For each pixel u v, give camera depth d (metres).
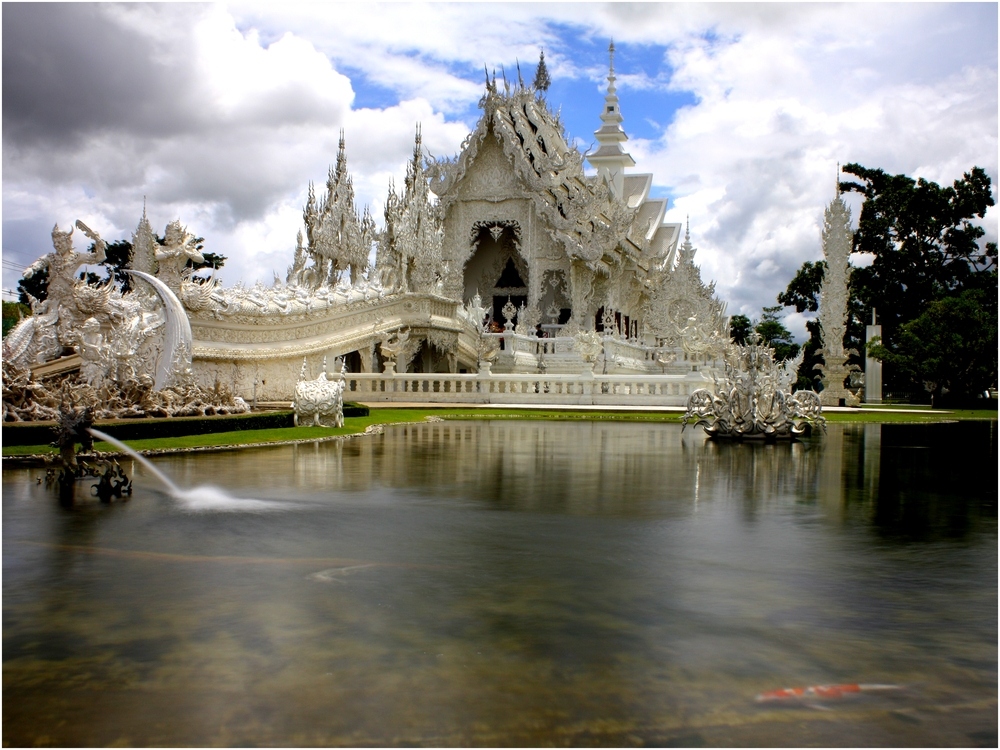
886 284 61.75
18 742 4.35
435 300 41.34
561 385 34.47
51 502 10.44
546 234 53.97
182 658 5.36
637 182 76.12
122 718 4.60
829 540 8.54
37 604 6.36
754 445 19.56
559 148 56.88
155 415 20.11
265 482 12.38
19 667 5.22
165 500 10.66
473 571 7.29
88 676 5.10
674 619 6.10
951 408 48.59
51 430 15.37
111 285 26.47
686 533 8.84
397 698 4.83
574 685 5.00
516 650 5.51
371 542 8.33
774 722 4.59
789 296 69.44
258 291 32.34
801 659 5.39
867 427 27.80
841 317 44.78
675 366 51.59
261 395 31.19
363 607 6.32
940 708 4.77
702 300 62.69
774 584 6.95
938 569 7.44
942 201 60.03
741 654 5.46
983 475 13.78
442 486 12.07
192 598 6.50
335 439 19.94
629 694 4.89
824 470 14.41
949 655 5.48
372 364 37.06
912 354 49.25
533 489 11.84
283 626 5.91
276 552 7.91
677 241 74.00
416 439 20.27
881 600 6.55
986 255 61.72
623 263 59.56
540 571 7.30
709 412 20.97
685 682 5.05
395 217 41.50
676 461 15.66
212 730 4.48
